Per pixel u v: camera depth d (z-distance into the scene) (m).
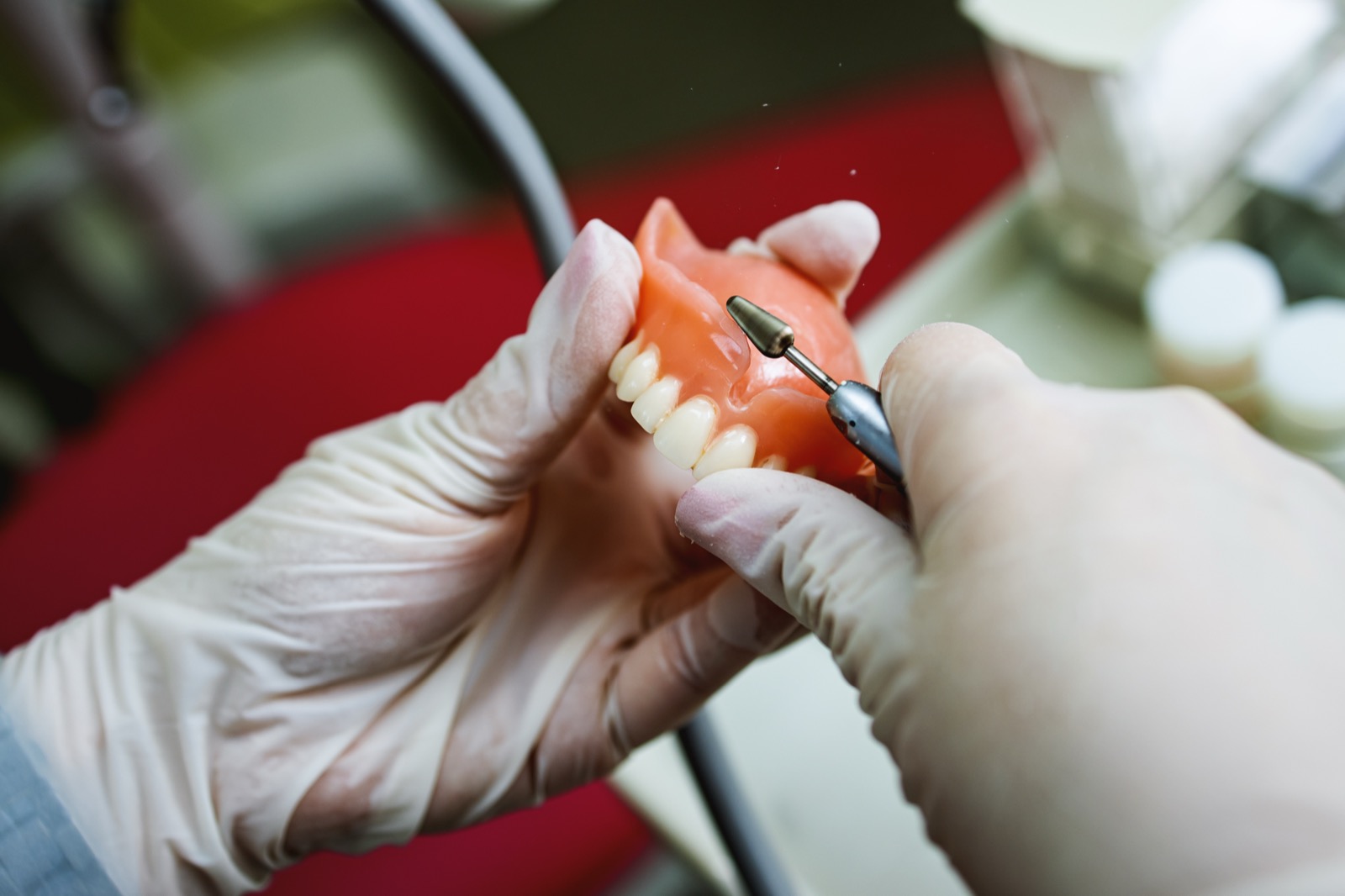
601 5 1.66
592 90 1.63
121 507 1.50
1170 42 0.94
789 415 0.50
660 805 0.85
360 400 1.54
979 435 0.46
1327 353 0.96
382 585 0.60
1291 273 1.11
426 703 0.64
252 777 0.61
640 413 0.51
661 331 0.52
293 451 1.50
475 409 0.60
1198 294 1.00
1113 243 1.07
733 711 0.91
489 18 0.86
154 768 0.60
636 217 1.53
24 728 0.53
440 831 0.66
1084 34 0.93
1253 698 0.38
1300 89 1.06
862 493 0.54
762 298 0.53
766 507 0.50
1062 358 1.09
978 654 0.42
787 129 1.56
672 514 0.69
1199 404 0.48
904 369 0.50
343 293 1.63
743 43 1.62
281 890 1.24
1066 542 0.42
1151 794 0.37
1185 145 1.01
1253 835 0.35
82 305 1.52
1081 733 0.39
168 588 0.62
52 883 0.51
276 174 1.64
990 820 0.41
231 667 0.60
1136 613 0.40
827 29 1.58
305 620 0.60
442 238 1.66
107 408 1.57
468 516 0.62
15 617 1.43
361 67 1.67
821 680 0.91
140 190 1.46
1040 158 1.09
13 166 1.45
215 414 1.55
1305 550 0.42
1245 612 0.39
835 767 0.87
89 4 1.28
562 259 0.63
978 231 1.14
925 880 0.82
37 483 1.53
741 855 0.71
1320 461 0.99
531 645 0.66
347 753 0.63
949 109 1.52
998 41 0.99
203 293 1.60
